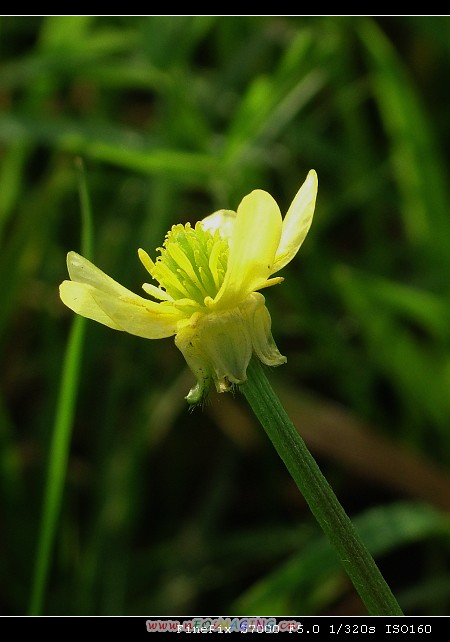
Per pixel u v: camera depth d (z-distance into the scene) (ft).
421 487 0.77
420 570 0.81
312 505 0.48
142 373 0.84
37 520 0.81
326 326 0.85
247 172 0.88
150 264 0.51
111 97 1.03
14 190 0.94
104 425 0.82
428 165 0.83
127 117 1.06
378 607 0.48
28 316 0.95
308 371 0.93
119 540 0.79
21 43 1.07
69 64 0.88
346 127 0.94
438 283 0.83
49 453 0.82
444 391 0.80
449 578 0.74
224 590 0.80
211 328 0.49
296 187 0.97
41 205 0.89
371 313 0.79
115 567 0.78
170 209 0.86
